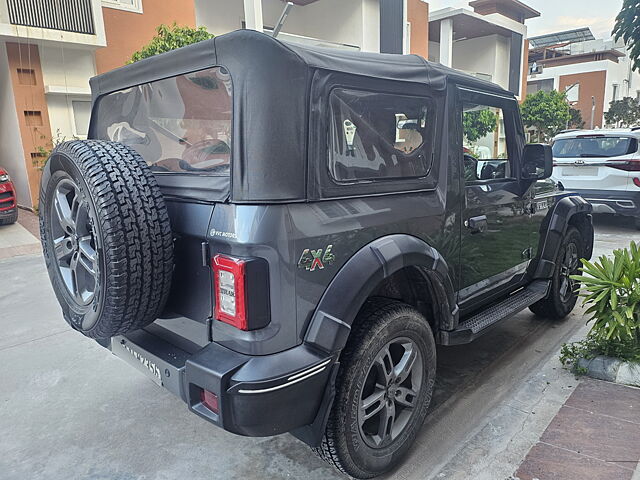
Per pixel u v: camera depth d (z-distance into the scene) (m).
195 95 2.08
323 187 1.96
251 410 1.77
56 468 2.49
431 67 2.53
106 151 2.05
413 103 2.39
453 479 2.31
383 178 2.26
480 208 2.92
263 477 2.39
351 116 2.08
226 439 2.72
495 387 3.20
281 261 1.78
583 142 7.86
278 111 1.79
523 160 3.37
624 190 7.43
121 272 1.88
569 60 48.53
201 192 1.97
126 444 2.68
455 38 24.00
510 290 3.55
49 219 2.38
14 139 10.39
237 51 1.79
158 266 1.97
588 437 2.53
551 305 4.13
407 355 2.38
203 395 1.88
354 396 2.09
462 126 2.75
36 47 9.91
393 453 2.34
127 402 3.13
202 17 13.30
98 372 3.56
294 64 1.83
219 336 1.89
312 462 2.51
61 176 2.17
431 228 2.50
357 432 2.13
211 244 1.87
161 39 9.17
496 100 3.05
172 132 2.29
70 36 9.70
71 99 10.49
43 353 3.90
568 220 3.89
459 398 3.08
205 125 2.05
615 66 45.84
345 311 1.96
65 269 2.38
